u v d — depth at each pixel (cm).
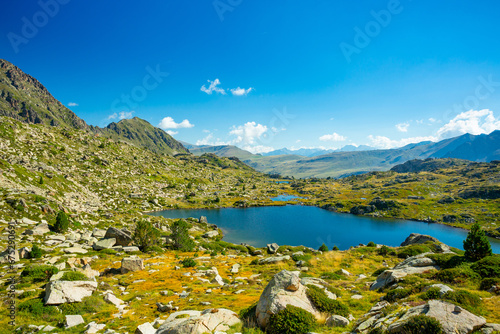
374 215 18375
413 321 988
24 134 18412
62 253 4097
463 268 1939
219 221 15562
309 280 2234
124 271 3450
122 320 1745
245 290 2577
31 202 6850
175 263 4262
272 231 13425
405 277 2216
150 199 18038
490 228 14238
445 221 16412
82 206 10544
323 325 1353
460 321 968
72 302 1966
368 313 1432
